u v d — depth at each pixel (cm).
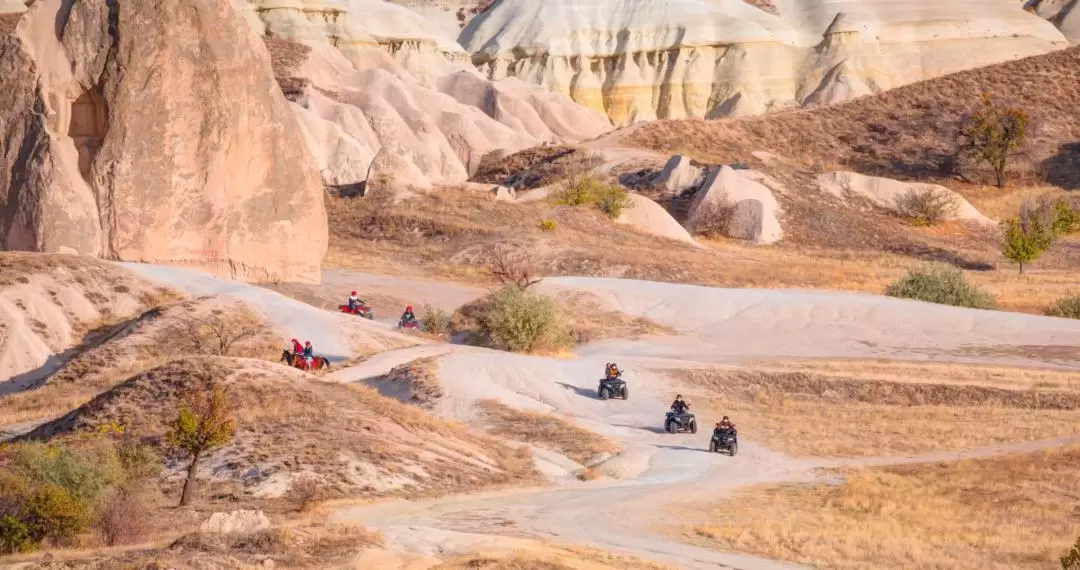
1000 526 15038
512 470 16612
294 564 9988
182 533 12181
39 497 11794
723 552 12606
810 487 16812
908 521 15138
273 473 14612
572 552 11638
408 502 14238
